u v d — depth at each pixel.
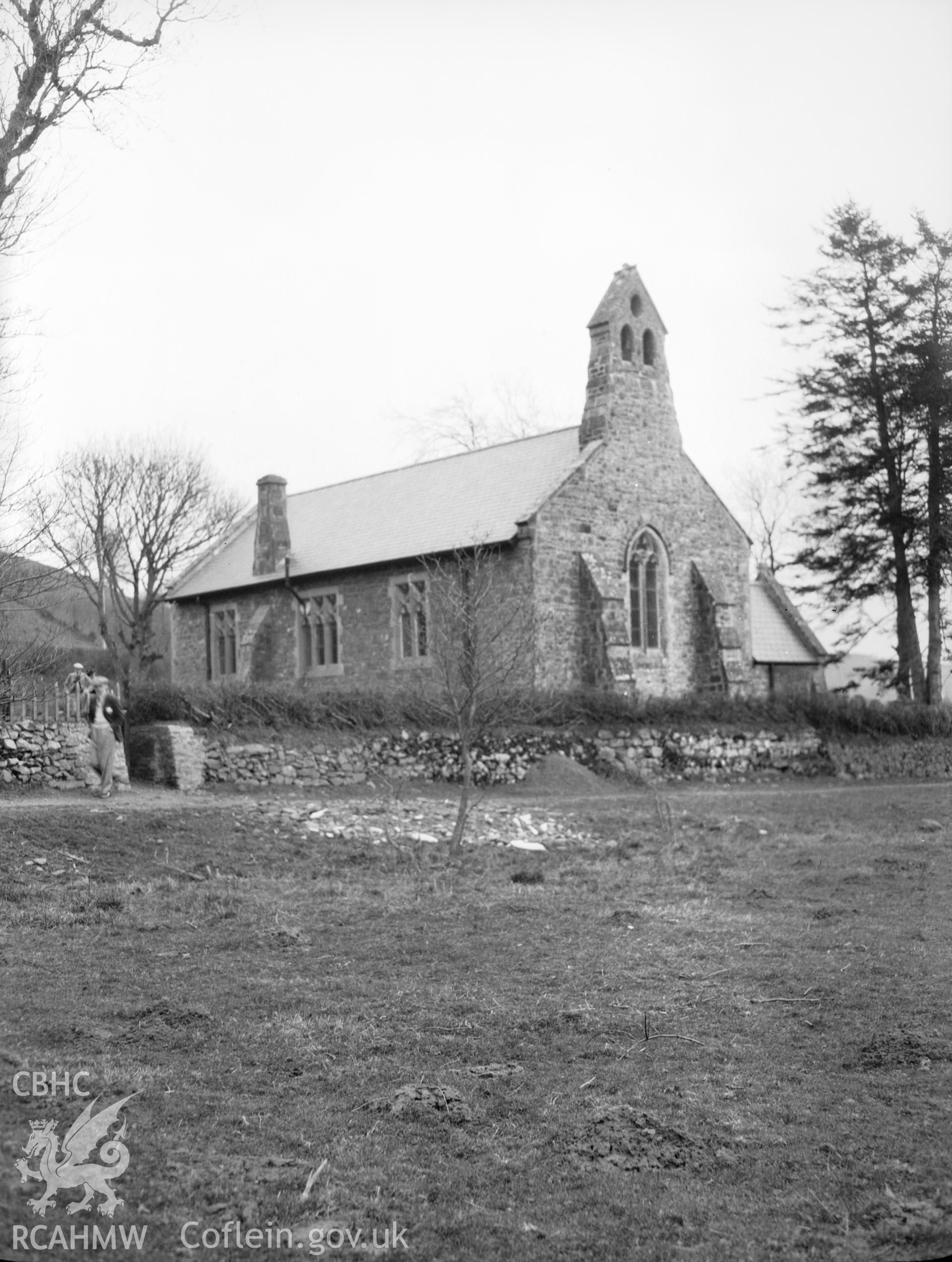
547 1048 10.86
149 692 28.72
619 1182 8.43
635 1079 10.20
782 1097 9.86
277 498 45.88
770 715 37.53
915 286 45.78
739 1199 8.25
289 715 30.34
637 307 41.53
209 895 16.77
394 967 13.27
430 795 29.69
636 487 40.47
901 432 46.34
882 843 22.84
